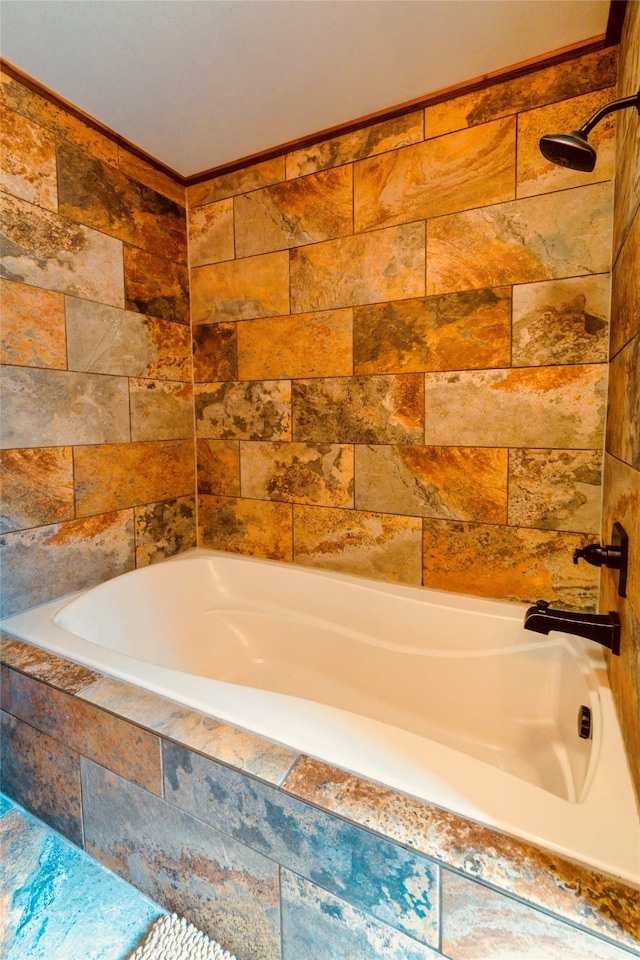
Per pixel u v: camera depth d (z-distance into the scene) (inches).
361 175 61.5
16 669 46.0
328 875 29.6
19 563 56.3
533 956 23.8
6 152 51.8
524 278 53.1
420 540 62.4
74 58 50.0
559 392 52.6
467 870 25.1
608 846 25.7
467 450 58.3
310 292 66.8
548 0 42.9
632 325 35.1
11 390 54.1
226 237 73.4
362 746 33.5
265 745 34.3
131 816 39.4
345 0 43.0
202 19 45.1
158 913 39.0
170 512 77.0
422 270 58.7
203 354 78.2
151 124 61.7
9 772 49.2
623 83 43.1
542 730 50.4
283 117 60.2
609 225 48.7
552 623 40.1
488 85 52.9
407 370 60.9
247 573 73.4
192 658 68.6
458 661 56.1
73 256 59.8
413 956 27.2
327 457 68.1
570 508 53.4
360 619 62.9
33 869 43.0
